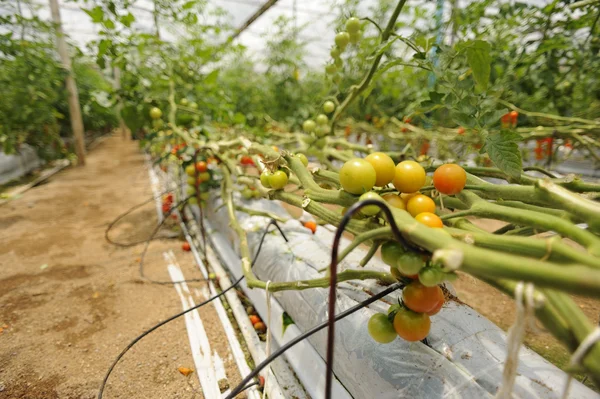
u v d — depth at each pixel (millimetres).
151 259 2180
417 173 732
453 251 482
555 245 485
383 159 754
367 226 771
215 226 2467
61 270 2033
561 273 415
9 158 4484
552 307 503
